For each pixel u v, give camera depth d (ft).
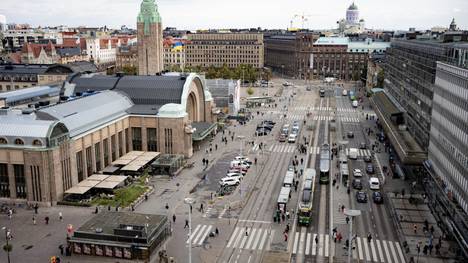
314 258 254.68
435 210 315.78
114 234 255.09
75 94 464.65
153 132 447.83
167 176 395.34
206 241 274.16
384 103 571.69
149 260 250.98
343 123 639.35
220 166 425.69
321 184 376.48
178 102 469.98
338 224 299.58
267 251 262.67
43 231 285.23
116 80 500.74
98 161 392.06
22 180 329.11
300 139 541.34
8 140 323.37
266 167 424.87
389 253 260.83
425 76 377.09
